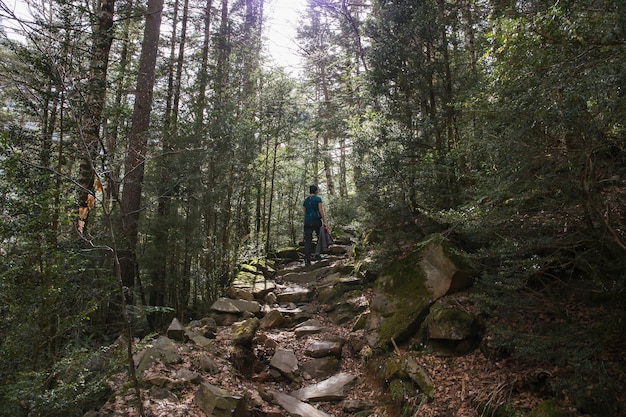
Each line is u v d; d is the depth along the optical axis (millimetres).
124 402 3629
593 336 3465
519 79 2893
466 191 4492
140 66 7738
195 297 8789
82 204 4906
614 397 3084
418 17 6641
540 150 3074
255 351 5508
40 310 3176
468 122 4375
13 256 3092
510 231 3875
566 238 3482
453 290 5297
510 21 2797
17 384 2748
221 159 8859
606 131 2725
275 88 12328
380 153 7023
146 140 6824
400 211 6605
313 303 7770
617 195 3023
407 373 4500
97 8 6098
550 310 3846
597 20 2467
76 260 3660
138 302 9211
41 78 4105
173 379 4105
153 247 7926
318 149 16266
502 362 4113
